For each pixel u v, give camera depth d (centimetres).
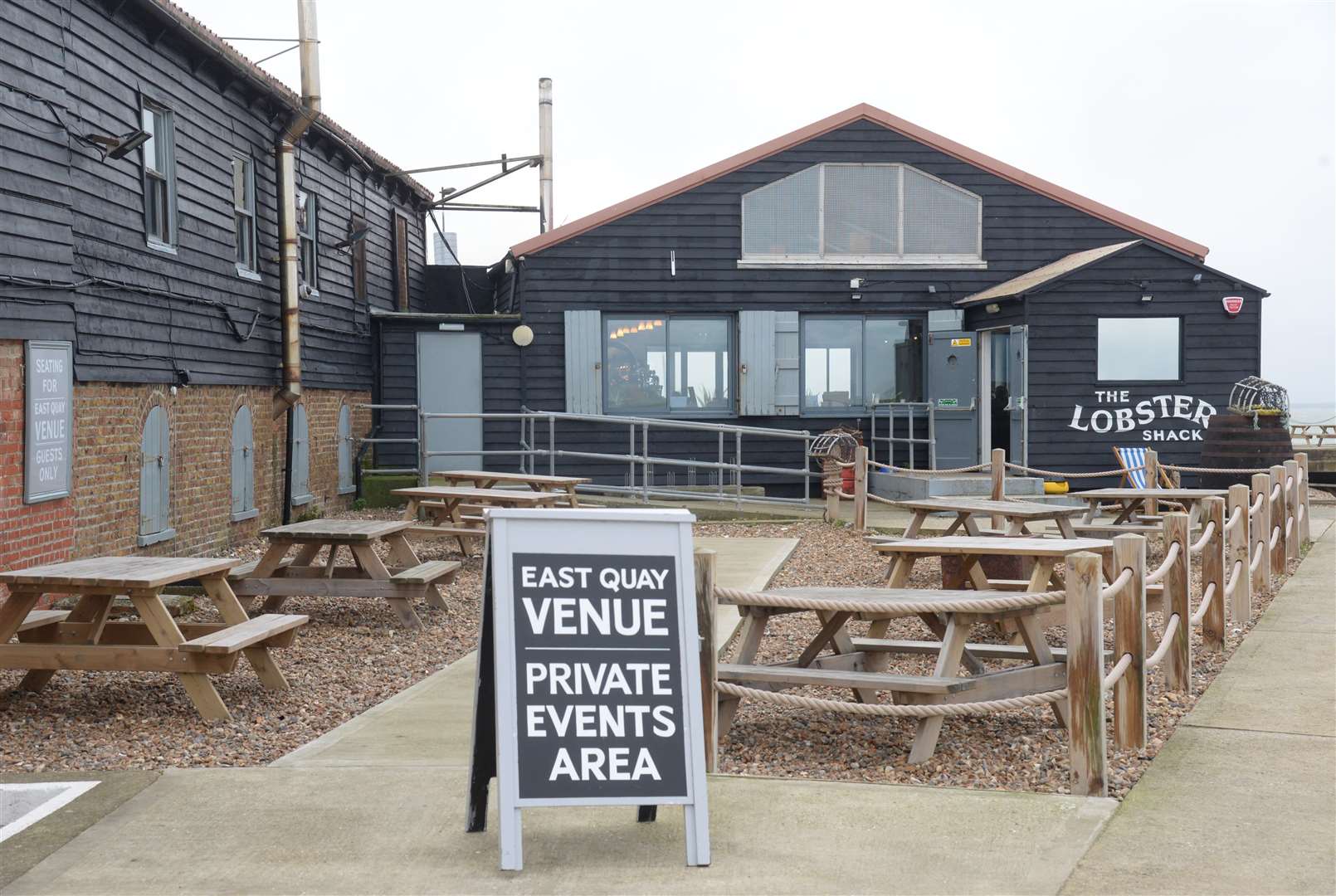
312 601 1015
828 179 1842
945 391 1841
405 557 967
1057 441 1711
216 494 1291
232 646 627
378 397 1842
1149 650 812
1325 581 1097
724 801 492
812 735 618
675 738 433
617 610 441
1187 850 439
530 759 423
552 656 433
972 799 493
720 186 1830
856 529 1461
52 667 632
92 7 1025
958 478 1627
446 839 448
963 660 692
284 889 402
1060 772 546
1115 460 1714
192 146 1241
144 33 1133
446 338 1836
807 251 1841
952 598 579
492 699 453
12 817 498
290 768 532
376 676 748
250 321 1396
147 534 1118
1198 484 1691
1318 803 495
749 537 1427
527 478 1379
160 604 632
